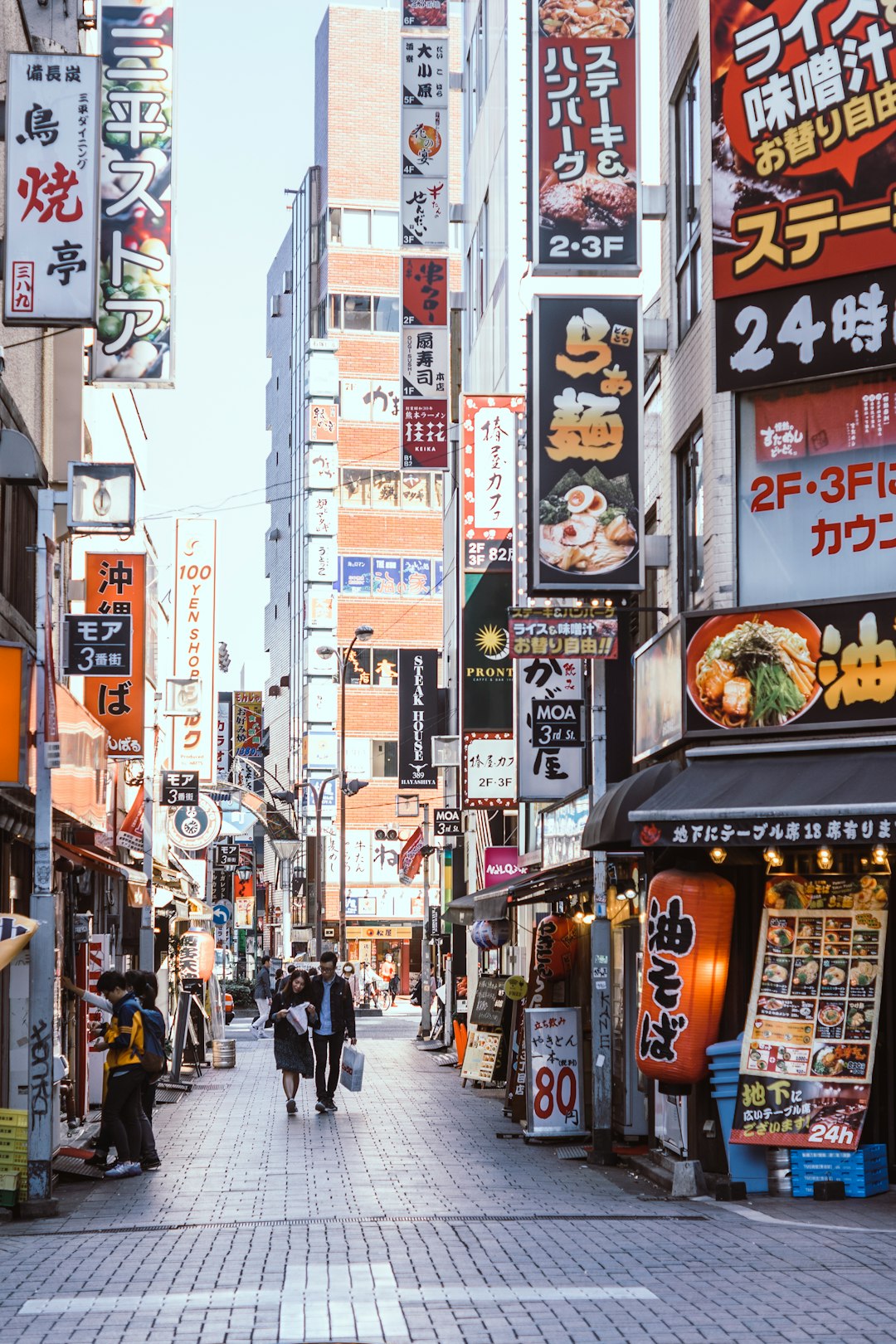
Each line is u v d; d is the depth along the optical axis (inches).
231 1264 429.1
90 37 1009.5
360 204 3435.0
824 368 599.5
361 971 2650.1
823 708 588.1
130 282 724.7
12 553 749.9
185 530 1652.3
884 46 591.2
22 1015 603.5
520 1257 431.2
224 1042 1341.0
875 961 554.9
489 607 1125.1
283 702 3799.2
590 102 701.3
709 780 587.8
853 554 609.9
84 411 985.5
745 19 622.2
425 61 1300.4
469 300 1649.9
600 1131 704.4
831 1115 545.3
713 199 624.7
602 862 719.7
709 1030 585.6
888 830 518.3
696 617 619.5
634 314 696.4
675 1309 358.0
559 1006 839.1
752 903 606.9
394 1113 927.0
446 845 1830.7
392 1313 356.2
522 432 1086.4
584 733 930.7
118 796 983.6
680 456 735.7
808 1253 431.8
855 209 594.6
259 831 3358.8
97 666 831.1
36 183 632.4
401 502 3373.5
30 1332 344.8
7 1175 554.9
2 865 684.1
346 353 3400.6
